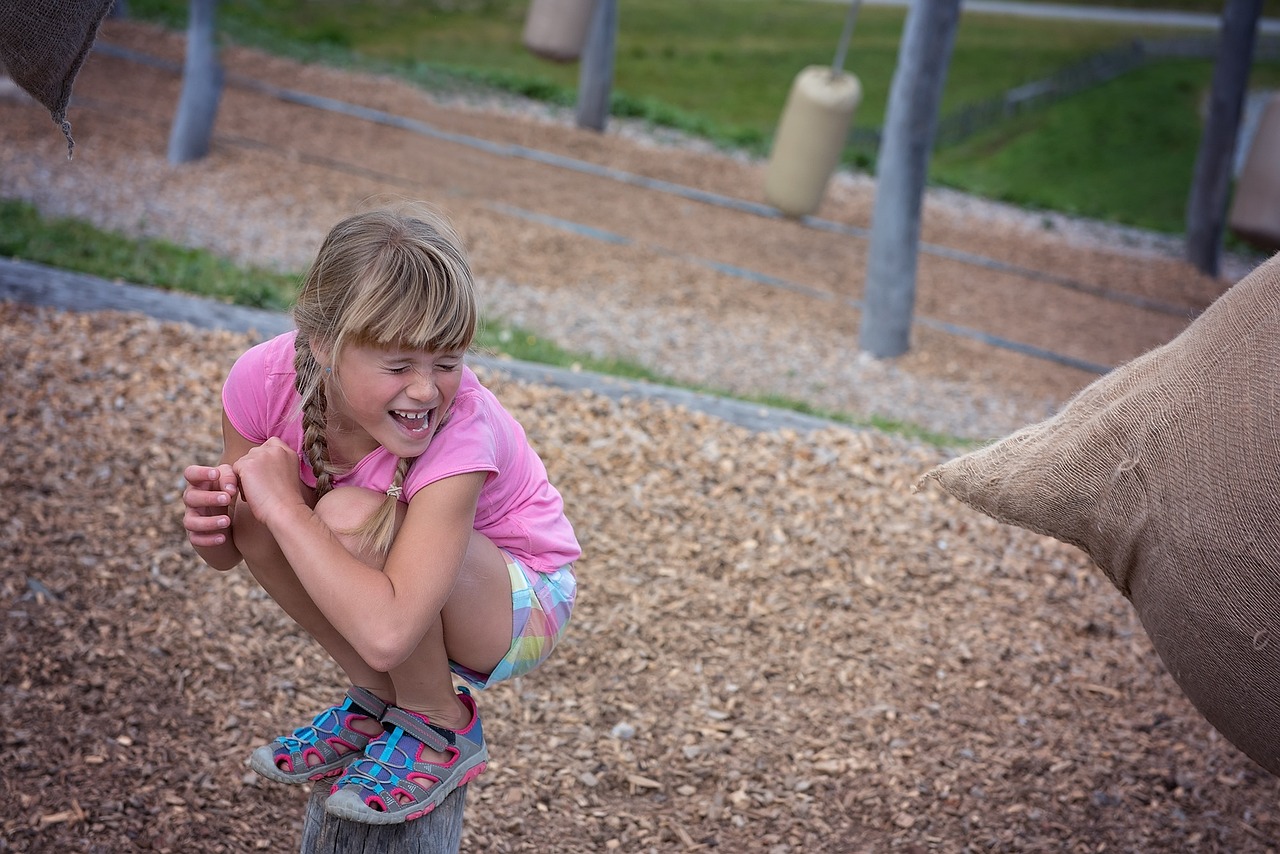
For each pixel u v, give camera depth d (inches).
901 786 151.3
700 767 152.4
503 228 448.1
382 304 66.3
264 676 156.3
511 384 253.6
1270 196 306.7
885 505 224.8
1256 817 150.7
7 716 138.4
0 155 426.6
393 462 75.6
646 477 223.5
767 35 1083.3
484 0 1031.6
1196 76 1086.4
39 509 181.2
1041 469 82.4
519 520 83.1
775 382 356.8
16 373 219.8
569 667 170.2
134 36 637.3
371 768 76.9
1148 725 169.6
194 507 72.9
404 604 69.6
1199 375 75.2
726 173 597.9
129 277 295.4
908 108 367.6
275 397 79.0
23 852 118.5
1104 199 828.0
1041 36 1192.8
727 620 185.8
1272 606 72.1
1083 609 201.0
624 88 912.9
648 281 424.8
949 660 181.3
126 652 154.8
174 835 125.0
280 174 461.4
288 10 890.1
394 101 605.3
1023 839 142.6
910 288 390.3
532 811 140.9
